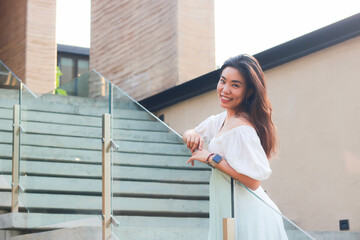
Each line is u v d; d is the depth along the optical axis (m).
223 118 2.90
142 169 2.96
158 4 7.53
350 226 4.85
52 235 3.70
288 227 2.37
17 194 4.14
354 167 4.88
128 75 7.99
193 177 2.66
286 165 5.55
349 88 5.00
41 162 3.85
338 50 5.12
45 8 9.26
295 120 5.50
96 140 3.36
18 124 4.23
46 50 9.19
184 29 7.19
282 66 5.70
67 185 3.55
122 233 3.04
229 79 2.68
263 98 2.66
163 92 7.14
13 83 4.38
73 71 15.70
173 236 2.70
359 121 4.88
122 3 8.20
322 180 5.16
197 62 7.21
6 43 9.70
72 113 3.57
